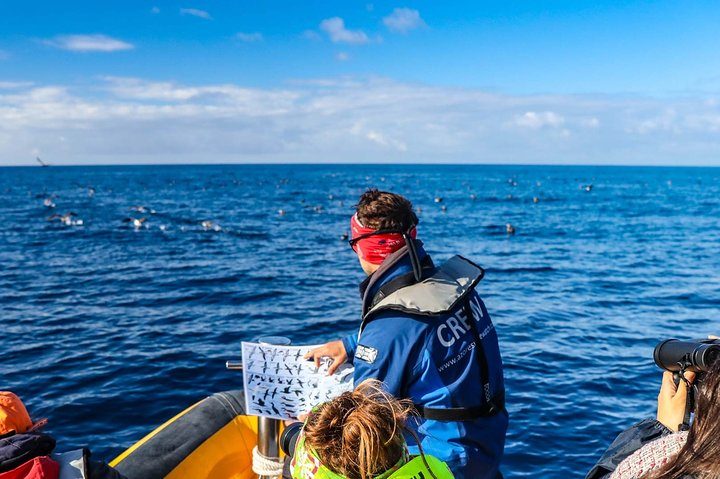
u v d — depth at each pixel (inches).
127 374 398.9
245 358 106.0
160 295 681.0
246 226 1496.1
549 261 975.6
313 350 104.2
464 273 97.7
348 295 694.5
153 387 375.9
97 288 717.9
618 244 1218.6
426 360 89.6
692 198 2856.8
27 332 510.9
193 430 135.3
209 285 744.3
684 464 53.7
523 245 1191.6
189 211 1907.0
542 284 765.9
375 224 94.4
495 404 95.3
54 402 352.8
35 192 2945.4
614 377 390.9
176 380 387.9
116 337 494.3
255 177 5502.0
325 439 69.7
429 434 90.5
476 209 2092.8
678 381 73.7
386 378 90.0
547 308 614.9
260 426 115.0
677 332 527.5
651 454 62.1
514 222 1652.3
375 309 92.5
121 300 650.2
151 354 443.5
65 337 494.9
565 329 525.3
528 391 363.6
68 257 971.3
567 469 271.3
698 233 1433.3
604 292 714.2
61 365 419.2
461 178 5462.6
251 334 515.2
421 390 90.5
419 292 92.2
